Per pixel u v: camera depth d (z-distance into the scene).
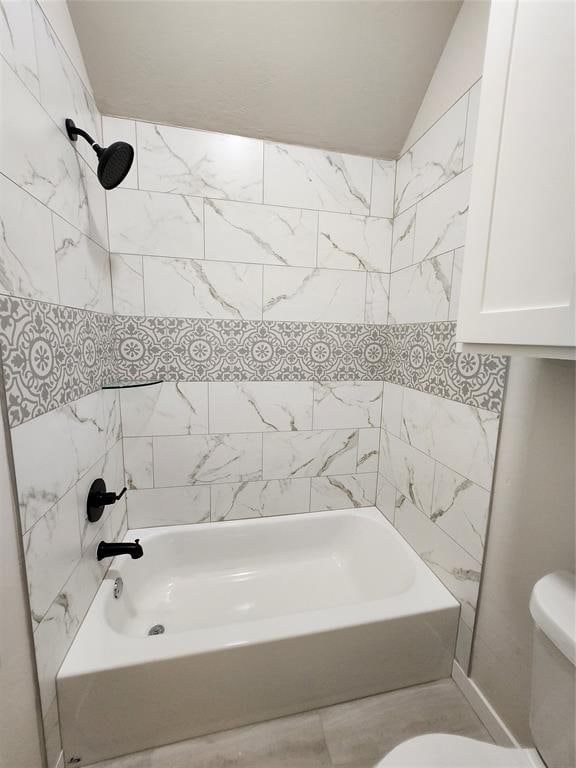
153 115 1.31
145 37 1.11
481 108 0.69
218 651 0.99
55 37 0.91
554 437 0.84
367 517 1.73
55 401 0.88
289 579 1.61
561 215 0.53
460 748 0.70
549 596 0.70
